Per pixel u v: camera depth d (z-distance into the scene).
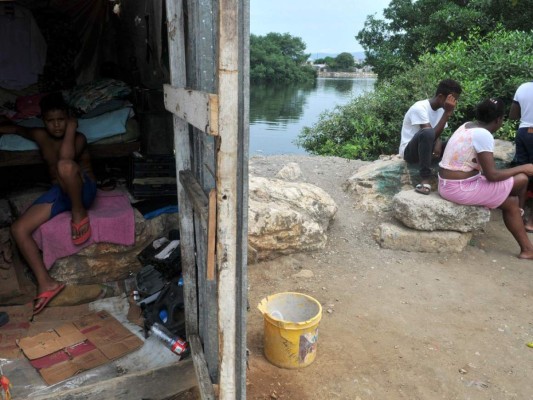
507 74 7.16
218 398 1.90
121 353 2.50
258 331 3.32
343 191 5.66
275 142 14.94
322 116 11.91
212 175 1.95
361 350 3.11
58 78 4.56
